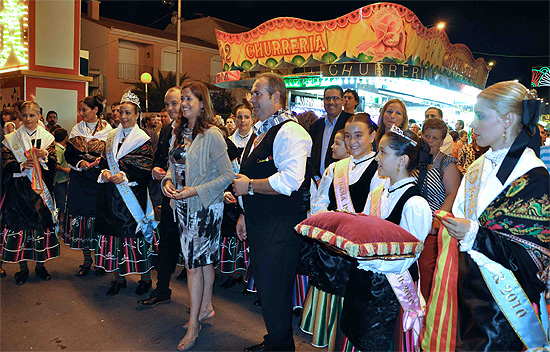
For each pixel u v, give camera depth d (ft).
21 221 13.60
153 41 84.12
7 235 13.64
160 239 12.30
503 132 5.90
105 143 13.69
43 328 10.69
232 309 12.17
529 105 5.68
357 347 6.71
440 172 9.89
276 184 8.21
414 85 34.22
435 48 31.40
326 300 8.95
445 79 35.29
